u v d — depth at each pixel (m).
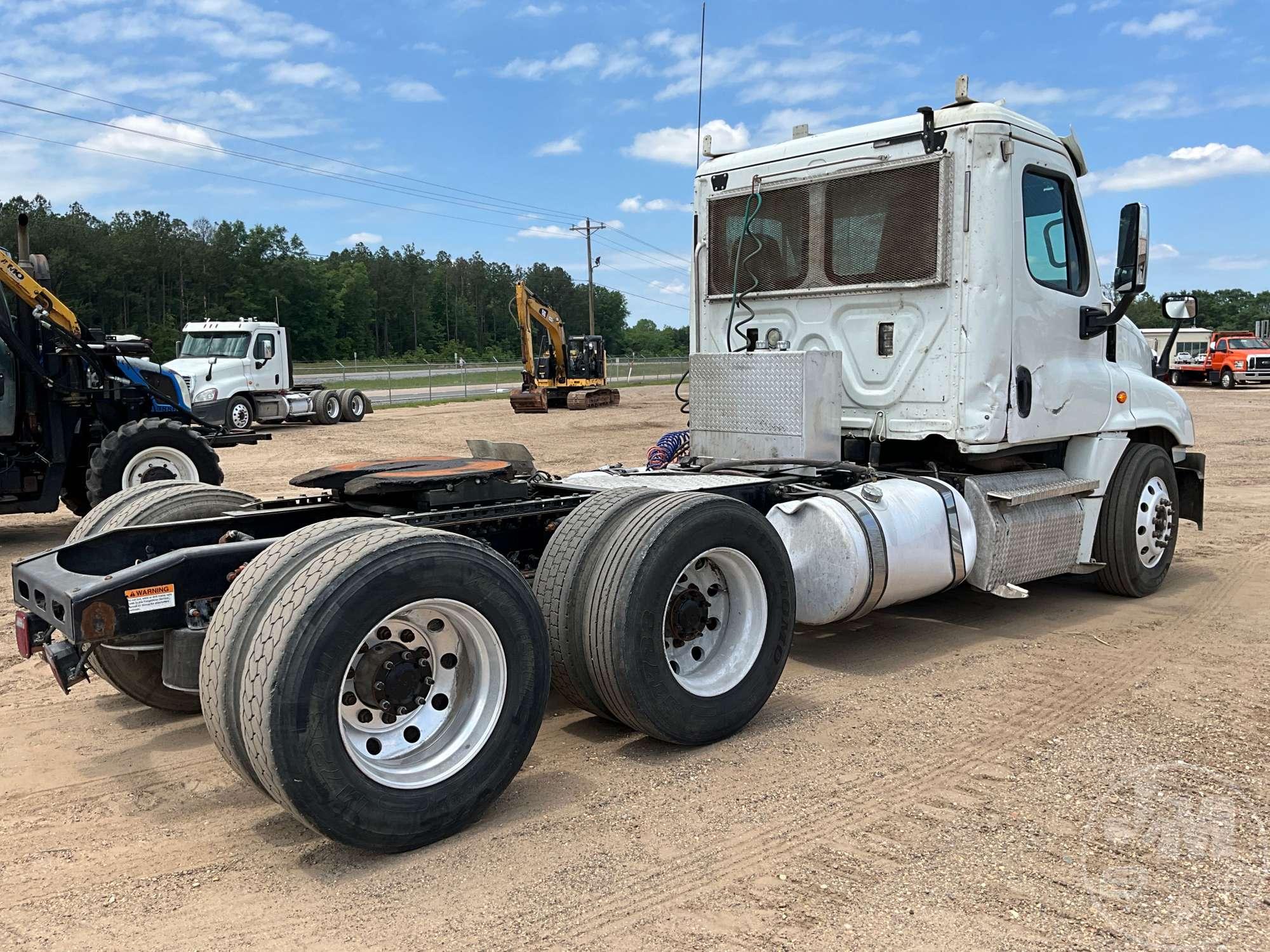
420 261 134.25
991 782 3.75
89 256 93.88
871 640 5.77
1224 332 37.38
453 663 3.44
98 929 2.80
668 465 6.33
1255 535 9.14
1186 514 7.48
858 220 5.84
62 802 3.67
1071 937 2.71
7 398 8.77
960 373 5.48
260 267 107.75
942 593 6.98
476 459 4.92
